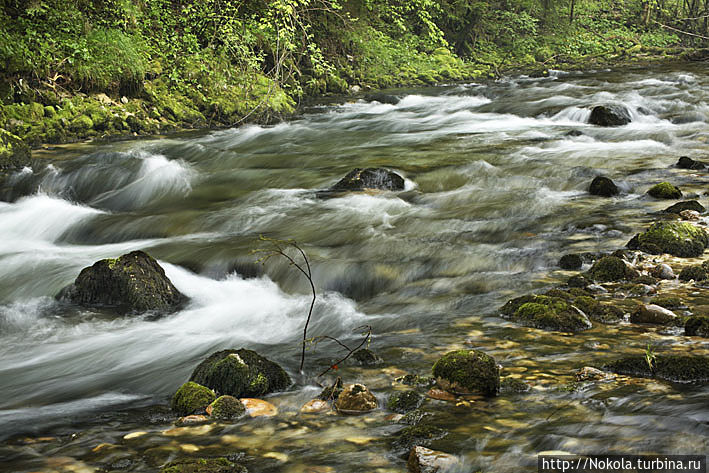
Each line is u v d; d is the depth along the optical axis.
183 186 9.96
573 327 4.21
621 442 2.67
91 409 3.52
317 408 3.31
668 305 4.47
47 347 4.64
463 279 5.46
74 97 13.58
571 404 3.10
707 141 11.33
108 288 5.48
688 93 16.58
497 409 3.13
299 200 8.66
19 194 9.97
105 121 13.63
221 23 16.28
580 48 30.94
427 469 2.58
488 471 2.54
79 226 8.13
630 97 16.41
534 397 3.24
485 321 4.49
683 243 5.76
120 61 14.27
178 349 4.46
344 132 14.39
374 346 4.17
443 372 3.45
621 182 8.41
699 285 4.96
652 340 3.95
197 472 2.61
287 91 18.88
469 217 7.37
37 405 3.61
